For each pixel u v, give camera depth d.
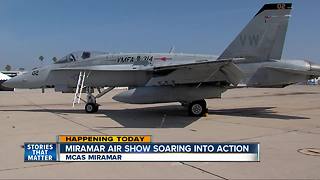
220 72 15.86
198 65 14.58
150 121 14.62
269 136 10.73
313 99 30.52
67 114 17.72
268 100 29.38
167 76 16.44
